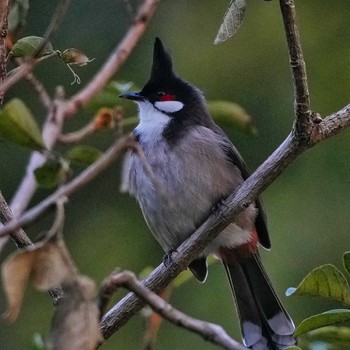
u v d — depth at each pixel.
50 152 4.67
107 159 3.73
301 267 12.09
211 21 13.88
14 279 3.94
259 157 13.03
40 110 12.91
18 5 6.00
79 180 3.72
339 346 5.72
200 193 8.70
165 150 8.77
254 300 8.80
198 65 13.63
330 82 13.83
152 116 9.05
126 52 6.36
